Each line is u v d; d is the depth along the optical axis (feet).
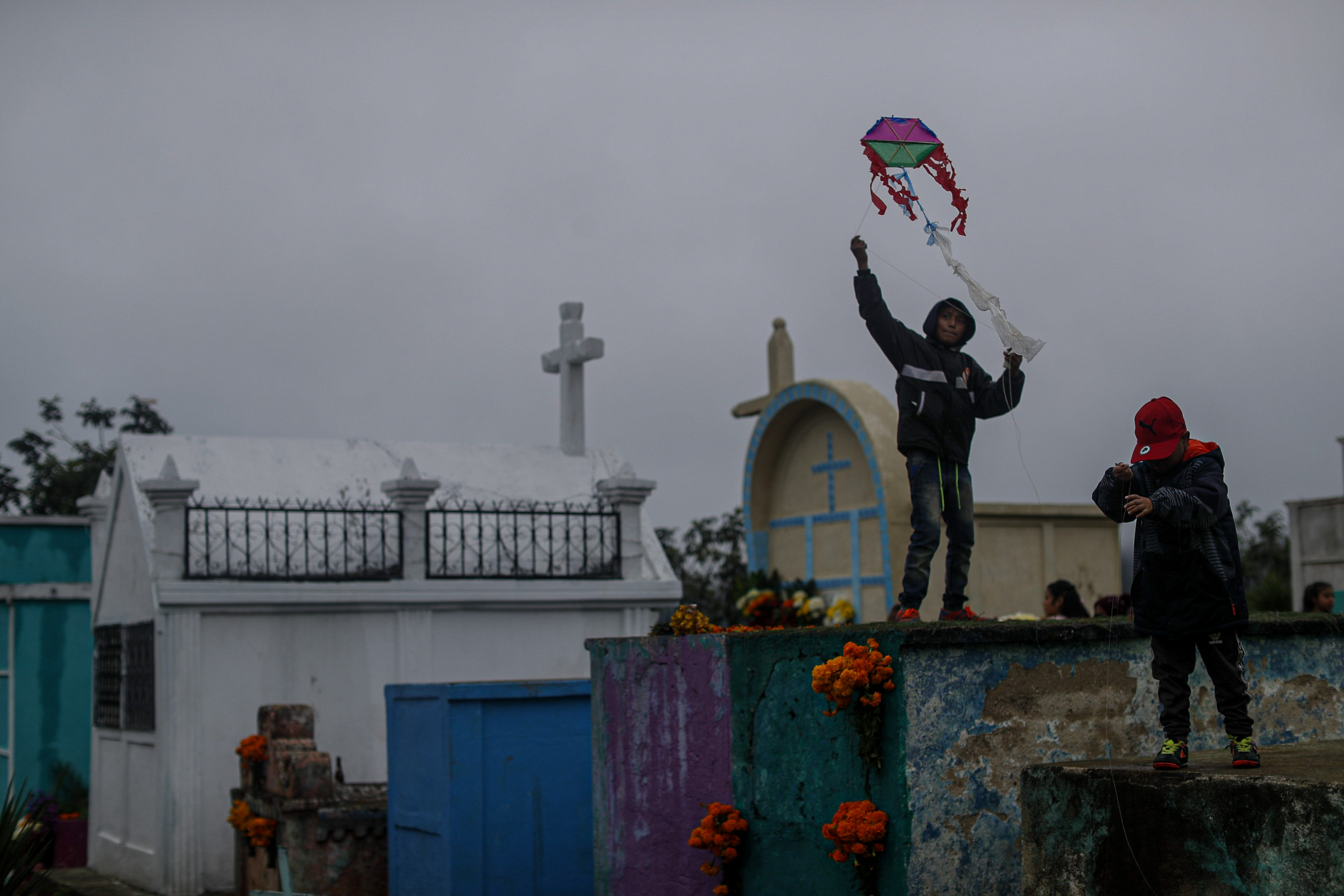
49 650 56.85
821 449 49.83
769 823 20.70
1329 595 37.17
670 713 23.21
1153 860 15.23
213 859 39.27
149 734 41.11
